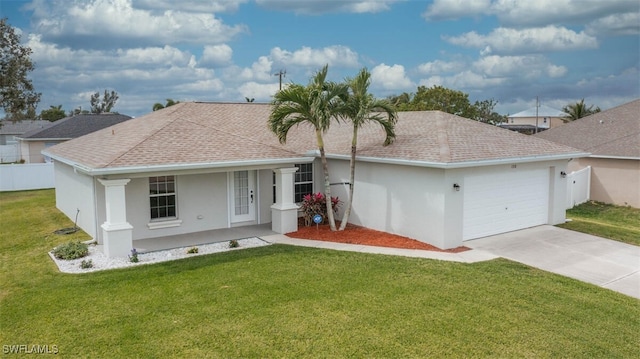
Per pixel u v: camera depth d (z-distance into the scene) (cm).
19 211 2080
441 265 1159
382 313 857
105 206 1381
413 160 1352
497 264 1173
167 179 1523
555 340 753
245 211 1691
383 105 1461
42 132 3862
